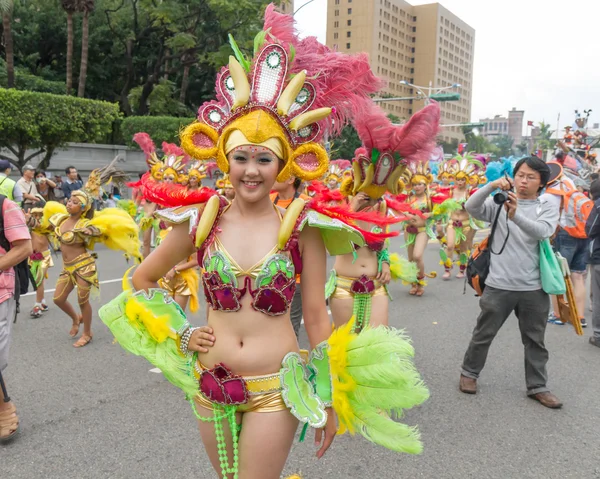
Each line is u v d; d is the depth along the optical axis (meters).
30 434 3.52
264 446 1.93
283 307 1.98
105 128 20.25
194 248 2.16
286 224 1.96
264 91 2.03
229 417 1.96
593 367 5.00
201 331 2.04
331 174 10.31
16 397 4.12
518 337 5.90
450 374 4.73
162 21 28.62
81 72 24.80
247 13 25.28
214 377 1.95
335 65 2.51
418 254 7.71
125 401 4.06
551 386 4.51
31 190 10.80
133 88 32.44
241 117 2.01
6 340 3.27
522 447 3.45
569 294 4.23
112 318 2.22
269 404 1.94
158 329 2.14
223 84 2.11
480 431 3.66
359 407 2.15
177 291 5.11
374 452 3.37
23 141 18.73
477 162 9.46
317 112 2.05
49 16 31.64
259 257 1.97
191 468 3.12
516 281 3.99
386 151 3.93
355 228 2.07
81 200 5.16
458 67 76.06
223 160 2.02
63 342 5.47
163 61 31.03
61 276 5.34
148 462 3.19
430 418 3.85
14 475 3.03
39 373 4.62
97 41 32.50
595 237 5.57
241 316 1.97
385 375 2.04
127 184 6.03
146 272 2.18
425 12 64.69
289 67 2.12
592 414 3.96
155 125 24.52
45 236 6.32
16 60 32.47
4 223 3.14
